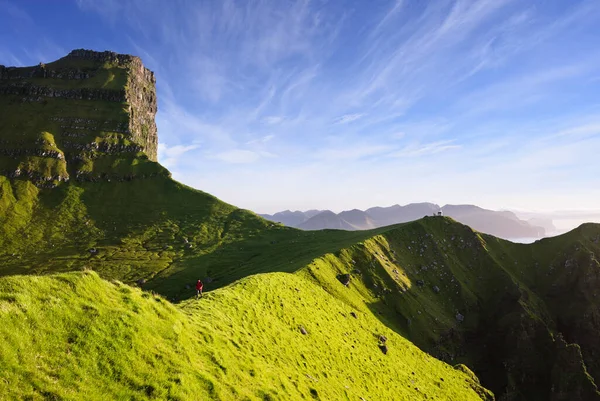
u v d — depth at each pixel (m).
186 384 23.62
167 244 197.50
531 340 138.62
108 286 27.42
